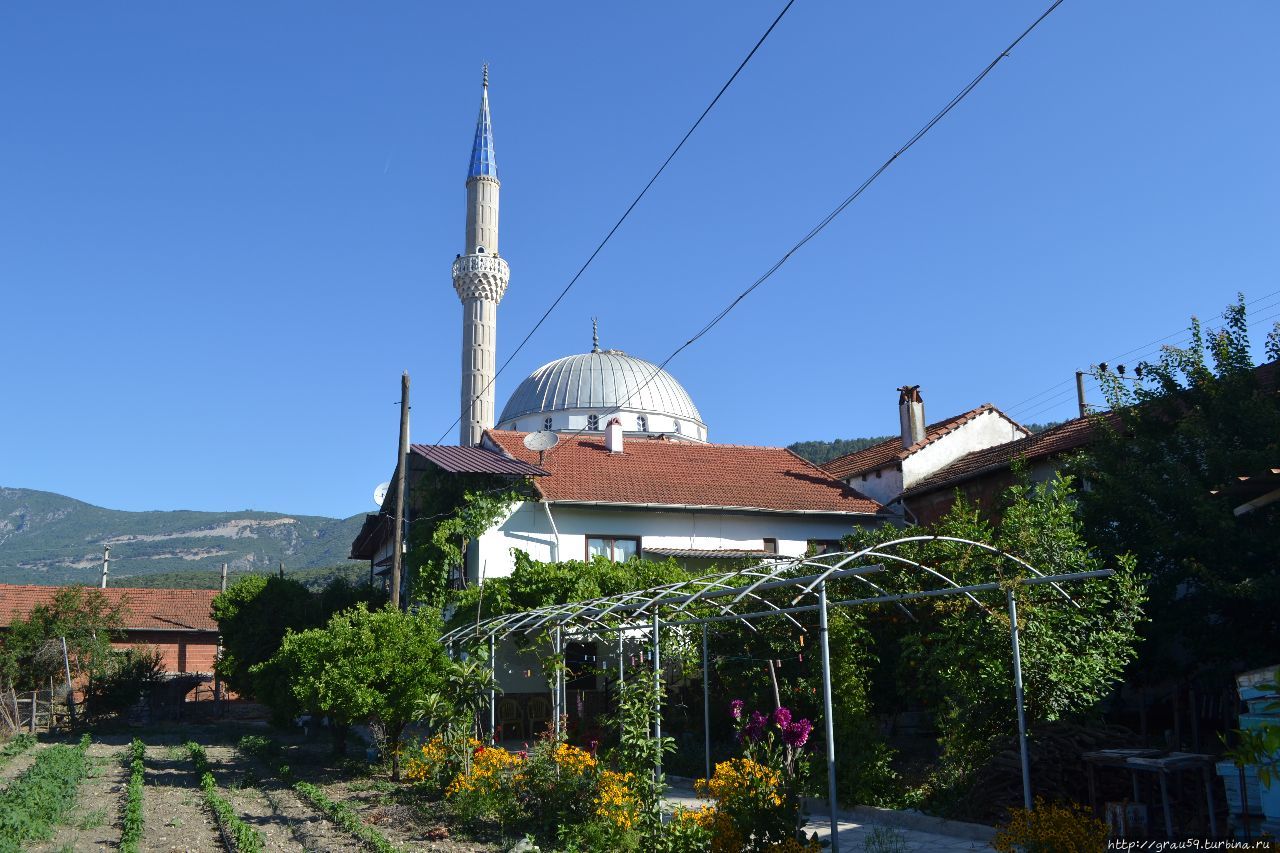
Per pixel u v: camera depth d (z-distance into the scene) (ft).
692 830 36.01
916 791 48.91
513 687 84.17
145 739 103.40
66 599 123.44
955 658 49.32
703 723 72.43
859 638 57.00
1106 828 31.17
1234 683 50.08
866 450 121.70
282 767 68.18
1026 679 46.39
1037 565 47.44
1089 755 39.75
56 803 49.62
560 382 190.19
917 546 54.13
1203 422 52.44
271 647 109.19
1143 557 52.01
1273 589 45.37
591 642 84.48
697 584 56.95
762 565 61.41
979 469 84.12
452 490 95.66
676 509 95.55
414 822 46.98
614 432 108.27
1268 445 49.55
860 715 52.31
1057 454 74.43
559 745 47.52
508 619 65.00
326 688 62.39
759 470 109.09
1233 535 47.96
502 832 43.80
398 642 64.28
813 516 100.37
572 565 84.02
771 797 34.63
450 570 92.73
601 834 39.88
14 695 109.81
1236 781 34.88
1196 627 49.96
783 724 46.26
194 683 136.77
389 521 120.78
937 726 53.06
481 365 238.89
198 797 56.90
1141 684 54.19
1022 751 40.73
